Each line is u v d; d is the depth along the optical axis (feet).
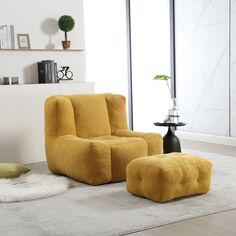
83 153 17.87
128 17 29.86
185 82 27.89
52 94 22.13
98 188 17.54
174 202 15.90
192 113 27.58
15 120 21.38
